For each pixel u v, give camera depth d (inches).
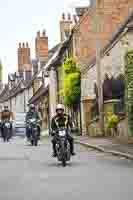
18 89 4448.8
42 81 3503.9
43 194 561.3
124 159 955.3
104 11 1939.0
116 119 1488.7
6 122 1851.6
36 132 1475.1
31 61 4325.8
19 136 2516.0
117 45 1494.8
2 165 900.0
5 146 1491.1
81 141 1501.0
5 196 553.3
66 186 622.2
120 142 1321.4
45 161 967.0
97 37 1530.5
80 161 941.8
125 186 610.2
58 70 2861.7
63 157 860.6
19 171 800.9
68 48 2480.3
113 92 1518.2
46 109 3280.0
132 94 1371.8
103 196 538.3
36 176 730.8
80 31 2186.3
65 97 2187.5
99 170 785.6
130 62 1374.3
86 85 1980.8
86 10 2117.4
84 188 601.6
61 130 871.1
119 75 1486.2
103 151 1139.9
